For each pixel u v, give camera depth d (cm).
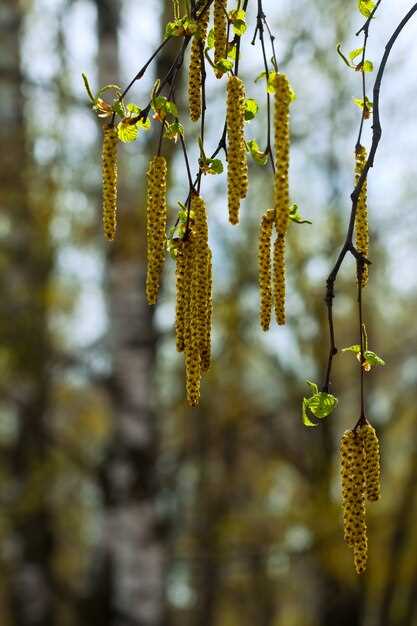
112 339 924
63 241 1089
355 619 1252
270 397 1377
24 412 1123
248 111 317
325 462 1284
